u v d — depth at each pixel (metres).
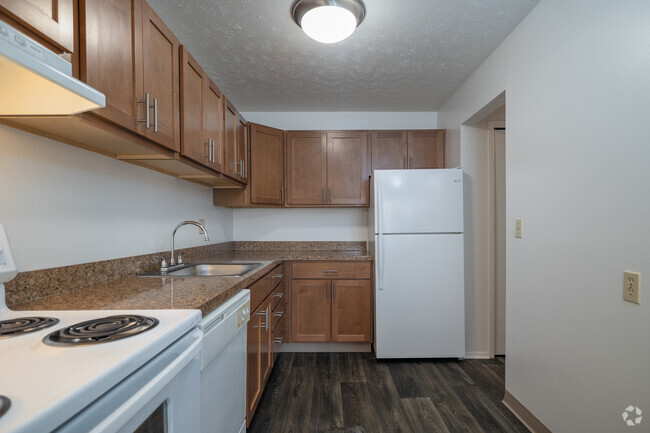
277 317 2.35
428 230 2.51
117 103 1.03
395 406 1.89
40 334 0.75
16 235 1.04
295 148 2.97
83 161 1.31
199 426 0.95
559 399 1.45
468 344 2.62
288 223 3.28
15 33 0.57
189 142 1.57
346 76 2.41
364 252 3.05
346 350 2.75
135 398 0.61
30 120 0.96
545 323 1.55
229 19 1.72
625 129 1.12
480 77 2.24
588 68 1.29
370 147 2.96
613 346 1.17
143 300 1.09
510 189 1.86
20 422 0.42
